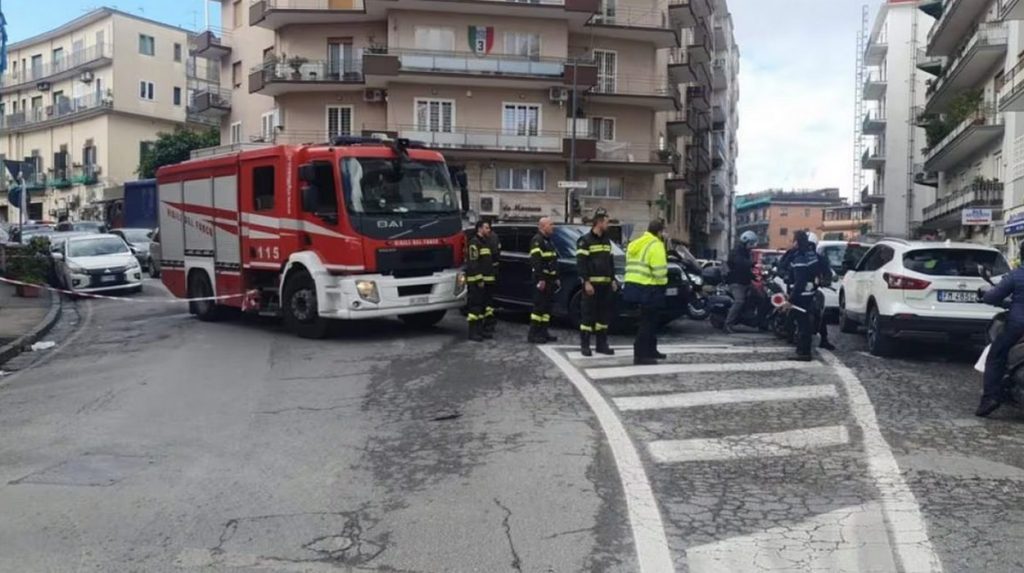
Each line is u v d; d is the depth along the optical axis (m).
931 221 42.28
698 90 57.09
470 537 5.06
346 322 14.72
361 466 6.49
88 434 7.55
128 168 60.88
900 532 5.12
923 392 9.21
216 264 14.67
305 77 40.97
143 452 6.95
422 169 13.04
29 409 8.66
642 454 6.74
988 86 34.25
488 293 12.93
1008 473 6.29
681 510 5.52
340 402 8.66
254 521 5.35
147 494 5.88
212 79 65.94
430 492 5.86
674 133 53.72
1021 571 4.59
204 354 11.74
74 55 62.31
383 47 40.50
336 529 5.20
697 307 15.46
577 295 13.73
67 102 62.47
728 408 8.31
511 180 42.03
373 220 12.27
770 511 5.50
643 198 44.31
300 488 5.98
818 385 9.42
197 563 4.71
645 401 8.58
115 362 11.40
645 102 43.72
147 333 14.26
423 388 9.23
